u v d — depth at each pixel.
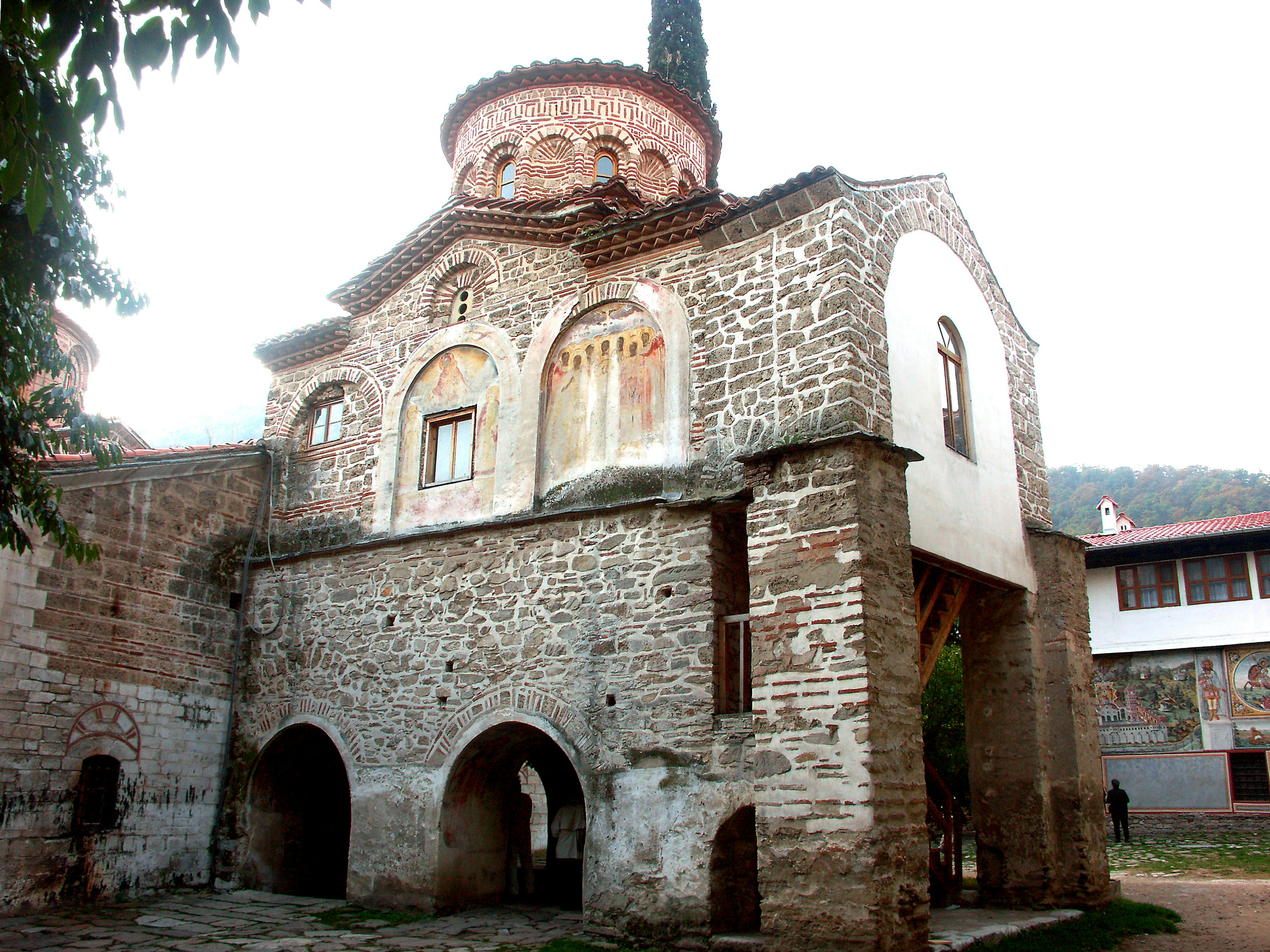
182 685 12.96
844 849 8.16
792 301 10.31
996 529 12.17
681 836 9.48
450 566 12.26
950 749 19.27
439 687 11.81
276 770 13.41
